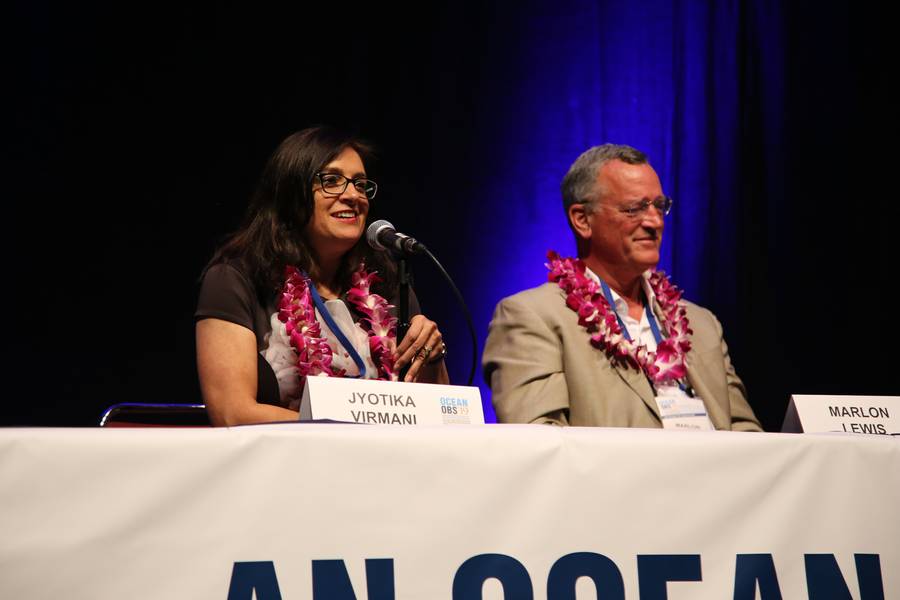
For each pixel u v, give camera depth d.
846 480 2.63
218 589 2.19
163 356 8.20
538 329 4.62
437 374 4.17
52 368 8.00
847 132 8.70
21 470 2.14
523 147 8.90
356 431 2.34
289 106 8.52
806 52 8.83
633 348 4.61
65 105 8.09
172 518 2.20
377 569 2.29
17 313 7.96
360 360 4.09
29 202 8.01
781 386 8.56
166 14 8.34
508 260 8.77
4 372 7.90
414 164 8.70
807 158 8.75
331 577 2.26
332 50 8.63
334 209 4.16
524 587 2.36
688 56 8.96
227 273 4.07
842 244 8.64
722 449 2.56
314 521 2.27
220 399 3.81
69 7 8.11
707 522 2.50
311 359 3.93
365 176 4.27
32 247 8.00
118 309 8.15
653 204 4.87
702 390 4.69
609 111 8.95
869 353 8.53
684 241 8.78
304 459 2.29
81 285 8.09
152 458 2.21
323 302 4.20
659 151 8.91
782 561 2.54
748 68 8.88
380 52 8.72
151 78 8.28
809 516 2.58
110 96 8.20
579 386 4.53
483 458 2.39
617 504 2.46
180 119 8.33
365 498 2.31
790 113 8.80
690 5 8.99
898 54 8.70
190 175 8.32
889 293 8.55
